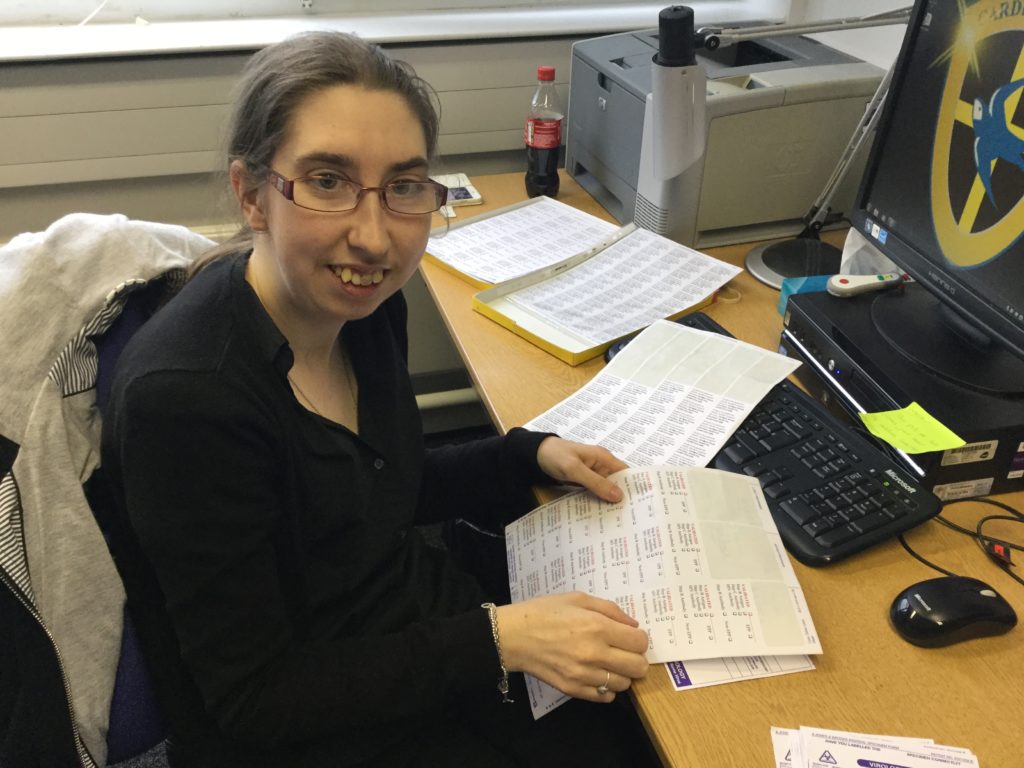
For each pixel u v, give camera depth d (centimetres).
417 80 79
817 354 108
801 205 146
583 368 115
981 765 64
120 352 86
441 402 207
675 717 68
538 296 129
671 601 77
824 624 76
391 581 95
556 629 75
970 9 93
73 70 156
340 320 86
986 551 84
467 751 90
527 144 163
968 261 96
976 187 94
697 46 125
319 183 73
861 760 64
